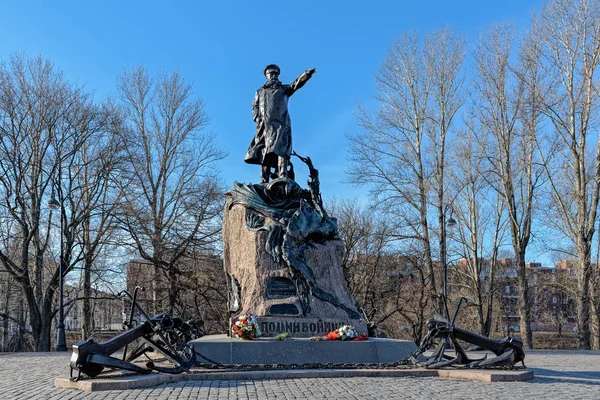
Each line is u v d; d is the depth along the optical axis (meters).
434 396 8.31
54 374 12.15
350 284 33.12
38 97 28.08
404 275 34.16
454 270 38.66
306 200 14.92
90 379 9.42
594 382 10.36
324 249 14.13
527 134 30.39
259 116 15.62
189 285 30.78
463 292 40.16
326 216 14.73
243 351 11.17
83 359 9.28
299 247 13.87
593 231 29.05
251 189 14.71
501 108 31.25
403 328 35.72
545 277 43.44
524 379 10.51
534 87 29.20
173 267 30.48
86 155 31.88
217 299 31.67
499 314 43.56
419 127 32.31
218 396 8.20
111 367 9.52
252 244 13.72
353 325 13.40
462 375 10.60
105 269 30.14
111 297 30.19
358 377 10.48
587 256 28.94
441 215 31.17
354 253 34.41
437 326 11.18
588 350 26.39
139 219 29.33
